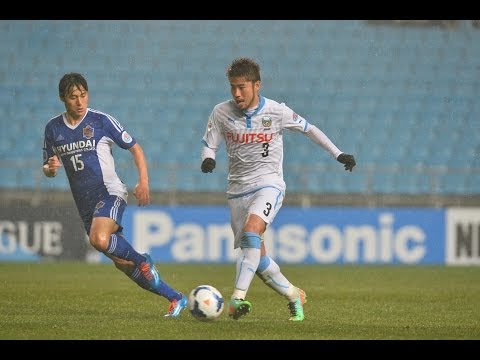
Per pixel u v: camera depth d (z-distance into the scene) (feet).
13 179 267.18
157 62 327.88
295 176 276.41
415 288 156.25
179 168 229.86
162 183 271.69
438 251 227.20
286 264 219.41
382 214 225.97
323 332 90.84
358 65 332.19
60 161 104.42
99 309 112.37
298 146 282.97
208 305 96.07
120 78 318.86
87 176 101.91
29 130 289.94
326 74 327.26
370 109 310.04
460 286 161.79
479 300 134.31
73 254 217.97
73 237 218.18
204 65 328.90
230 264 216.13
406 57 337.52
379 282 169.37
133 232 218.59
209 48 336.49
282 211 223.30
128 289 144.25
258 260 95.45
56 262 213.25
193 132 294.66
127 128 294.05
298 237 223.71
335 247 224.53
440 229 227.20
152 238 219.00
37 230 217.56
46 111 299.38
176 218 220.02
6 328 90.79
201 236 220.64
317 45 340.18
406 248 226.38
